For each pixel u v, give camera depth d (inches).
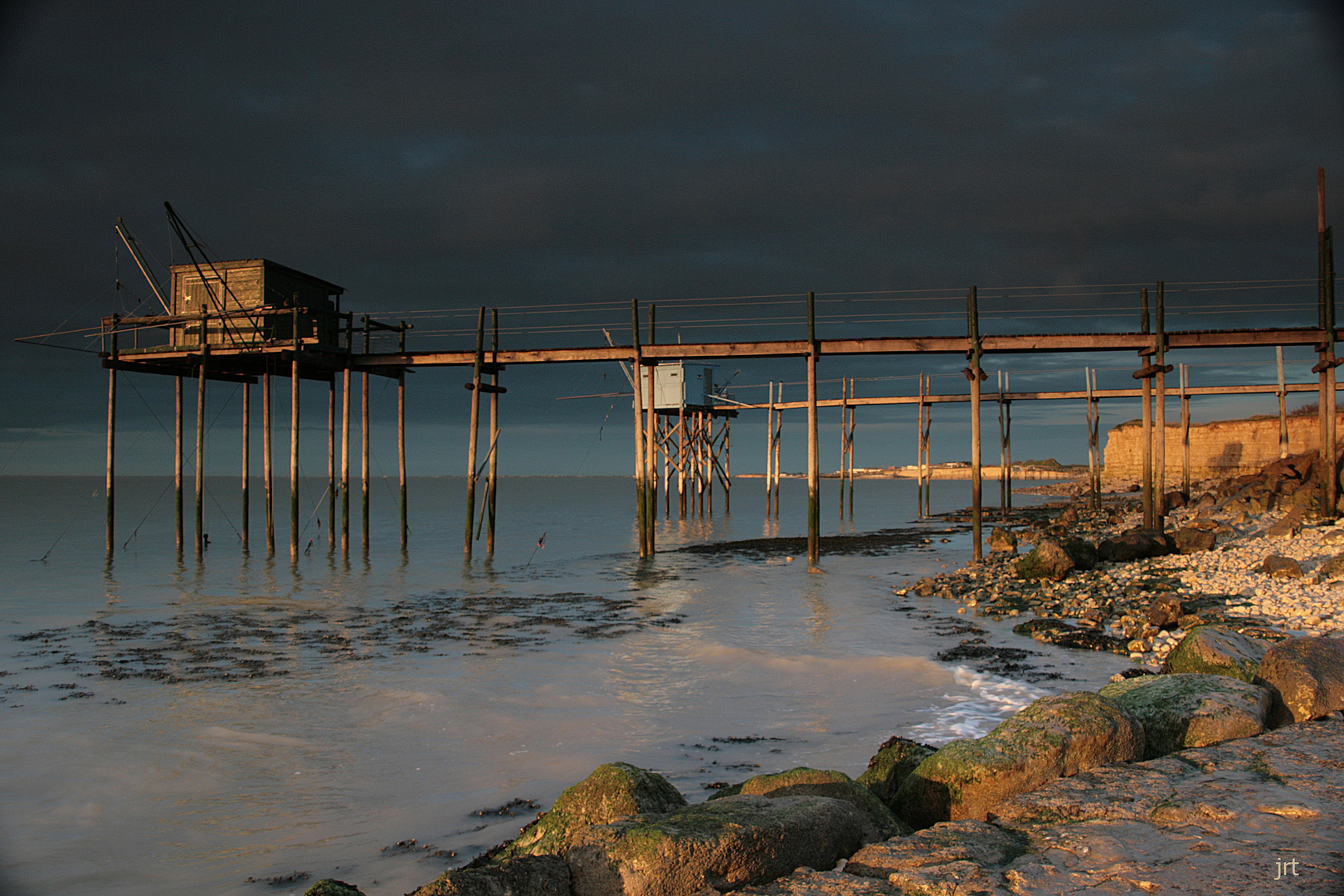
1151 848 210.1
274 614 852.6
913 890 190.2
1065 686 530.0
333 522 1424.7
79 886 291.4
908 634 711.7
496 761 414.0
